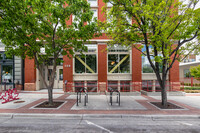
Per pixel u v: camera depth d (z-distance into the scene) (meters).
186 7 7.57
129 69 13.98
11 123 5.45
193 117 6.06
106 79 13.45
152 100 9.68
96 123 5.46
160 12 7.62
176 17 7.27
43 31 8.00
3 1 6.07
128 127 5.05
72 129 4.84
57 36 9.03
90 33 8.10
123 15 8.38
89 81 13.84
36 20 7.85
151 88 13.80
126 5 7.52
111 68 14.00
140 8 7.12
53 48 8.24
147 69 13.99
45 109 7.08
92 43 13.98
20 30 7.14
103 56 13.55
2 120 5.80
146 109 7.13
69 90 13.16
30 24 7.06
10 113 6.34
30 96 11.06
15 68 14.24
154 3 7.63
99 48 13.57
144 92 12.46
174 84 13.30
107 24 8.38
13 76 14.23
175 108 7.34
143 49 13.68
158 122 5.63
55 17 7.34
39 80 14.80
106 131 4.68
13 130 4.74
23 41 7.04
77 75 13.77
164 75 8.04
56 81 15.66
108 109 7.12
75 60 13.95
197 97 11.02
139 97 10.98
